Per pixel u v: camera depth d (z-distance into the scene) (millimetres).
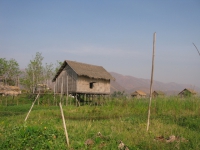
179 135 10125
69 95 33625
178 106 20703
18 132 8961
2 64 47062
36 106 27797
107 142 8633
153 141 8820
